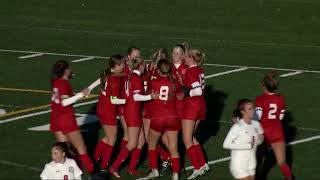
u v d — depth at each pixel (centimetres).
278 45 10338
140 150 5438
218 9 11769
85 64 8969
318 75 8662
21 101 7300
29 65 8844
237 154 4728
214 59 9356
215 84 8112
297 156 5906
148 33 10844
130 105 5288
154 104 5231
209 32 10950
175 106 5244
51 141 6131
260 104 5041
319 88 8044
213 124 6700
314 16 11500
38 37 10400
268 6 11812
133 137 5319
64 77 5078
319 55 9769
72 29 10956
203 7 11825
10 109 7031
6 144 6050
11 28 10888
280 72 8769
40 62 9012
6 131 6378
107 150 5434
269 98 5025
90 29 10988
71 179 4584
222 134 6419
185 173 5509
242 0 11988
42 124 6581
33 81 8100
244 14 11588
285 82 8275
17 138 6197
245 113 4719
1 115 6831
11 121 6662
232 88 7969
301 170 5612
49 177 4572
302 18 11450
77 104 7188
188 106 5303
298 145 6169
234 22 11338
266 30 11081
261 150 5338
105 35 10656
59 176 4569
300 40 10700
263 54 9738
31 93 7606
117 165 5353
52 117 5134
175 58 5431
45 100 7362
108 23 11262
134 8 11794
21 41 10144
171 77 5203
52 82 5106
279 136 5025
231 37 10725
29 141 6128
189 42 10350
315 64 9244
